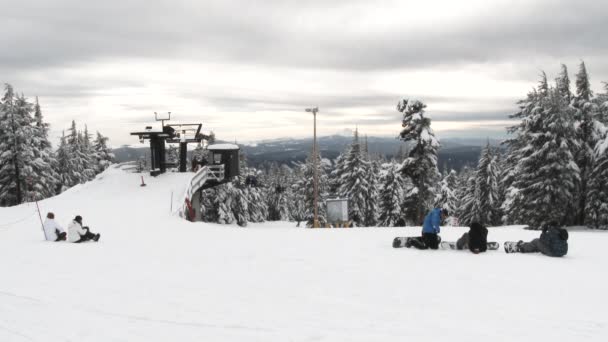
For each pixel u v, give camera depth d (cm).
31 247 1534
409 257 1299
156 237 1812
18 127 4584
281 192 8631
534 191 3959
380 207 5897
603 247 1493
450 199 6488
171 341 613
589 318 716
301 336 634
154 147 3803
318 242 1653
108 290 908
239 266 1177
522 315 732
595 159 3906
